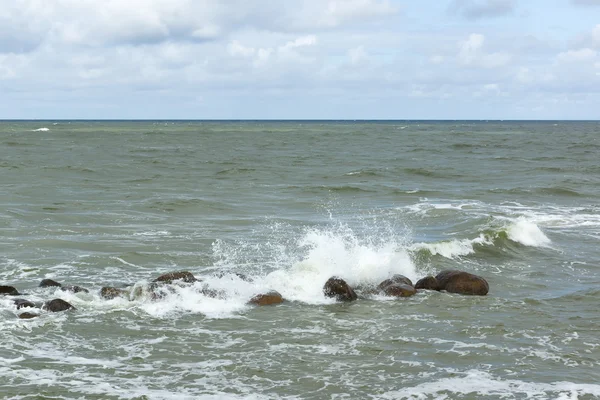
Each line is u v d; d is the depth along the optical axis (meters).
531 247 17.80
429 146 65.75
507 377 8.71
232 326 10.66
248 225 20.14
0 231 17.83
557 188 29.75
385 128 145.62
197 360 9.16
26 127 123.50
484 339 10.20
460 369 8.97
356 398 8.04
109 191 26.61
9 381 8.23
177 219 20.84
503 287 13.80
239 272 14.42
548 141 78.00
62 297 11.64
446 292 13.05
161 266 14.83
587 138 87.75
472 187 31.17
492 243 17.61
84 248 16.30
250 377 8.61
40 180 29.25
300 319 11.10
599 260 16.55
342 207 24.27
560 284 14.15
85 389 8.10
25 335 9.88
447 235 18.91
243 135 88.50
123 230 18.73
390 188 30.03
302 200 25.84
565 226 20.95
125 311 11.16
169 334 10.20
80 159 41.59
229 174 34.59
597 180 34.22
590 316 11.52
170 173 34.47
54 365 8.81
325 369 8.91
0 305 11.20
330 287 12.44
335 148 60.78
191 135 85.69
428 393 8.20
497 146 66.25
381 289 12.86
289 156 48.84
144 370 8.77
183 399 7.90
